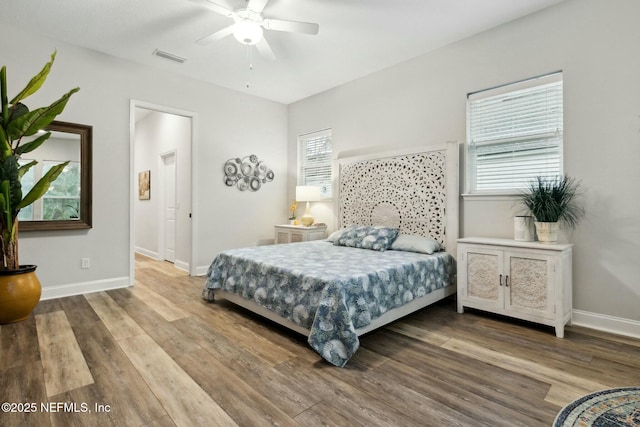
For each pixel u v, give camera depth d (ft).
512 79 10.50
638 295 8.41
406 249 11.61
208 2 8.26
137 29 10.94
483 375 6.54
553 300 8.52
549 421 5.12
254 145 17.61
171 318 9.72
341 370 6.73
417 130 12.98
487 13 10.05
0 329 8.68
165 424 5.02
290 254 10.96
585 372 6.64
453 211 11.64
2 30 10.67
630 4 8.48
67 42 11.82
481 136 11.48
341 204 15.49
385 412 5.36
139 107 13.66
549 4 9.64
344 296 7.38
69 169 12.01
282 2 9.41
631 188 8.48
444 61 12.12
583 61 9.18
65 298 11.66
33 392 5.82
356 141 15.26
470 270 10.20
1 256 9.39
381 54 12.73
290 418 5.20
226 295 10.82
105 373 6.49
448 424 5.07
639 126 8.37
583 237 9.21
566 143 9.48
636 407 5.46
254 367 6.83
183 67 13.96
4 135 8.88
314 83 15.81
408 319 9.87
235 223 16.92
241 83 15.83
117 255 13.10
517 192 10.58
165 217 20.15
